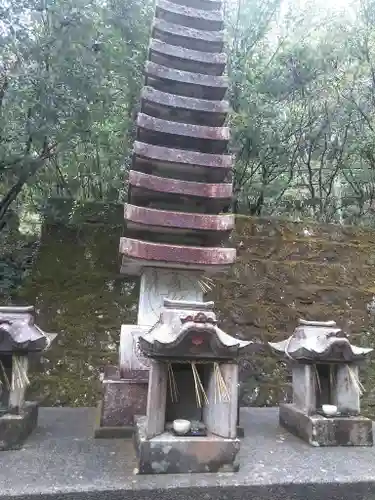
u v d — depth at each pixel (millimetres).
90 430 2941
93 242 4531
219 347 2281
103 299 4367
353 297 4883
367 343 4742
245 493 2053
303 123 5734
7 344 2531
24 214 5465
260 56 5512
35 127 4023
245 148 5332
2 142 4133
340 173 6184
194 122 3531
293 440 2850
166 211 3092
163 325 2441
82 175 5281
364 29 5434
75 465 2248
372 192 5906
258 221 4949
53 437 2756
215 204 3301
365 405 4477
